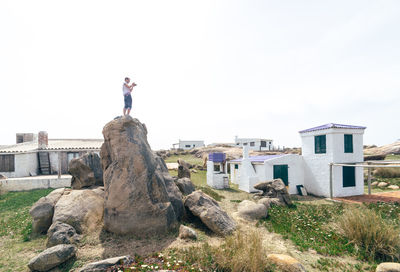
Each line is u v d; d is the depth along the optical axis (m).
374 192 18.55
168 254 6.80
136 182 8.50
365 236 7.73
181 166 19.58
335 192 16.53
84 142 29.09
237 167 23.42
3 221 10.49
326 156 17.08
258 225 10.05
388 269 5.74
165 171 11.47
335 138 16.70
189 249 7.04
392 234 7.15
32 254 7.25
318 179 17.80
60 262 6.32
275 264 6.43
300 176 19.16
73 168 12.62
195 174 29.52
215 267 6.08
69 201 9.18
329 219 10.99
